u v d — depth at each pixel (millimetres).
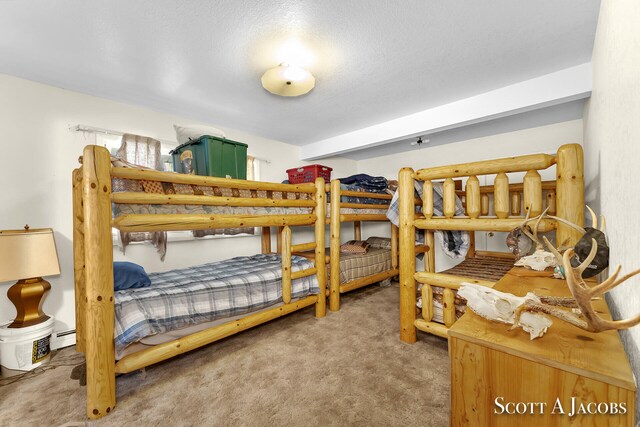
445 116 2768
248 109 2850
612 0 1138
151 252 2773
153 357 1617
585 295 675
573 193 1520
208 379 1708
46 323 2002
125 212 1619
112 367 1462
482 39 1760
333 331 2381
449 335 785
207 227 1906
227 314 2027
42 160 2242
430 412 1390
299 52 1871
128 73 2113
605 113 1334
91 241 1403
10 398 1582
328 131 3617
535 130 3326
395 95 2561
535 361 647
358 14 1519
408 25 1617
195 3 1410
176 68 2051
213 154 2098
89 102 2477
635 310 747
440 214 2246
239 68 2059
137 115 2756
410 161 4539
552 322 797
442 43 1797
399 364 1837
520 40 1774
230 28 1611
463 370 758
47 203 2256
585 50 1880
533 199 1626
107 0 1371
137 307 1648
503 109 2410
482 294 859
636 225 762
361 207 3391
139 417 1397
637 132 765
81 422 1366
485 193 3229
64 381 1758
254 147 3768
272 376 1726
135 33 1642
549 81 2186
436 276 1977
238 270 2490
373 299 3312
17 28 1572
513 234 1658
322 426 1310
